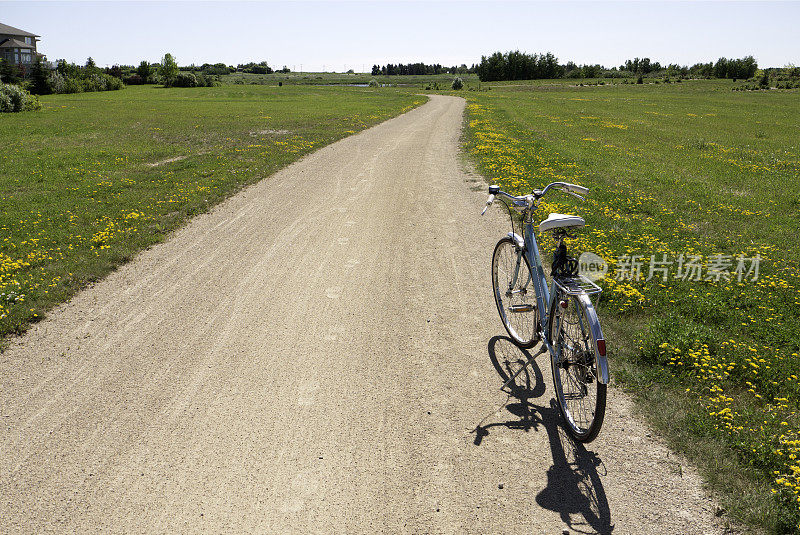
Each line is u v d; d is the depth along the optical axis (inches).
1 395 165.5
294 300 236.5
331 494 124.5
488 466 133.2
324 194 455.2
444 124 1160.8
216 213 391.9
